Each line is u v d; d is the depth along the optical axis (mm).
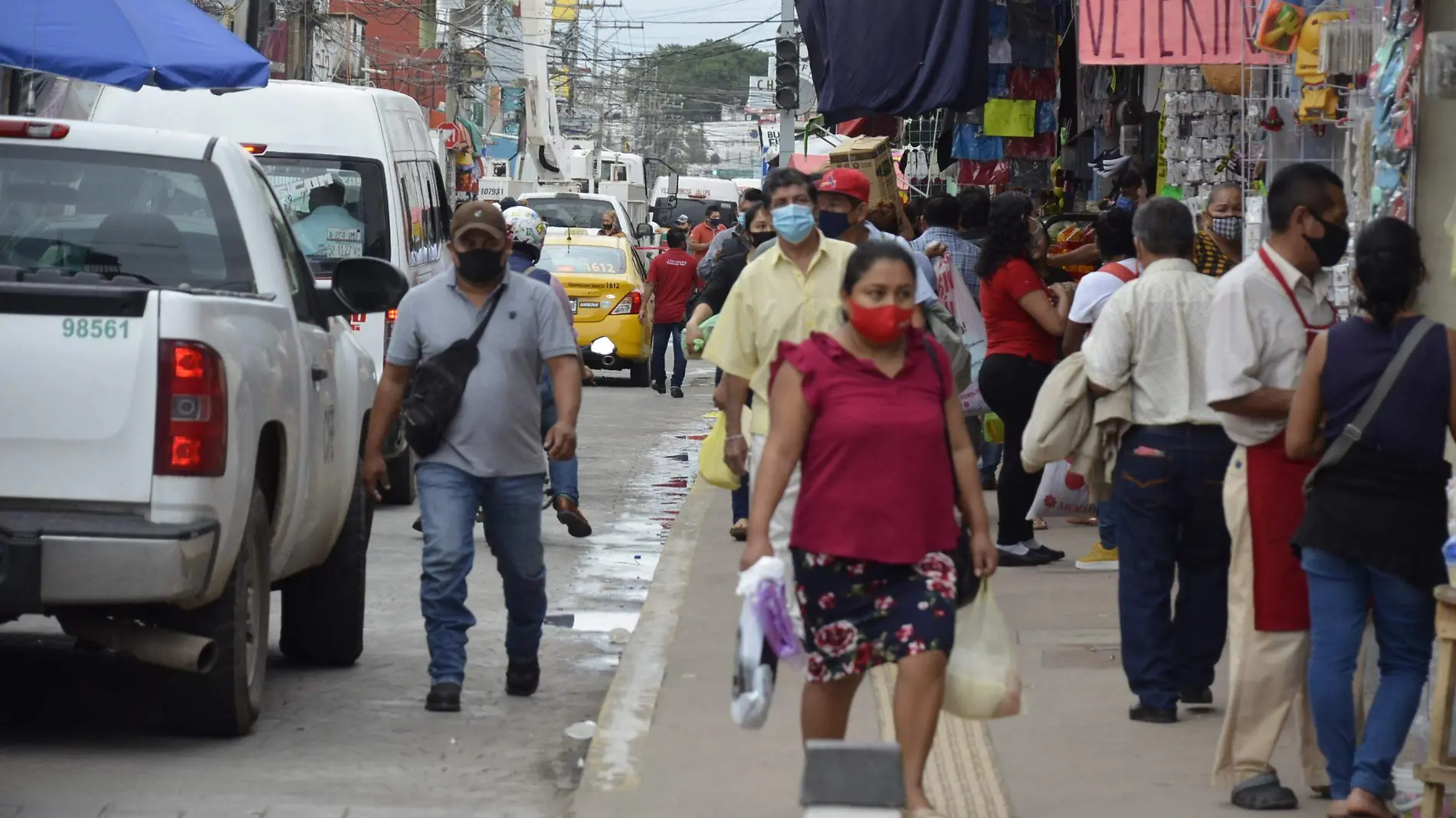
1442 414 6004
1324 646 6172
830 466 5750
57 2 13961
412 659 9867
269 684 9148
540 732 8281
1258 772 6691
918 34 13547
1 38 13773
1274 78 11312
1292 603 6582
